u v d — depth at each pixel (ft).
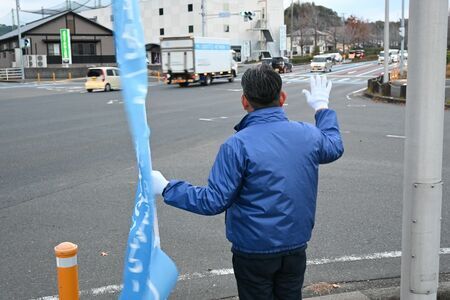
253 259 7.83
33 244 16.96
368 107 64.59
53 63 186.80
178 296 13.25
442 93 9.78
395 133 41.52
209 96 84.94
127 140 38.96
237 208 7.88
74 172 27.86
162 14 255.70
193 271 14.78
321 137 8.27
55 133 43.34
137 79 7.03
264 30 264.72
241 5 255.50
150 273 7.53
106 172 27.76
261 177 7.61
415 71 9.73
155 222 7.67
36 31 184.85
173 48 113.50
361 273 14.61
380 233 17.87
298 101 73.41
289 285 8.23
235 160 7.63
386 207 20.95
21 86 125.29
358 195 22.80
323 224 18.80
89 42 195.21
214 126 46.62
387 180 25.64
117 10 6.91
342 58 278.87
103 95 92.07
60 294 8.27
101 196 22.81
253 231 7.71
